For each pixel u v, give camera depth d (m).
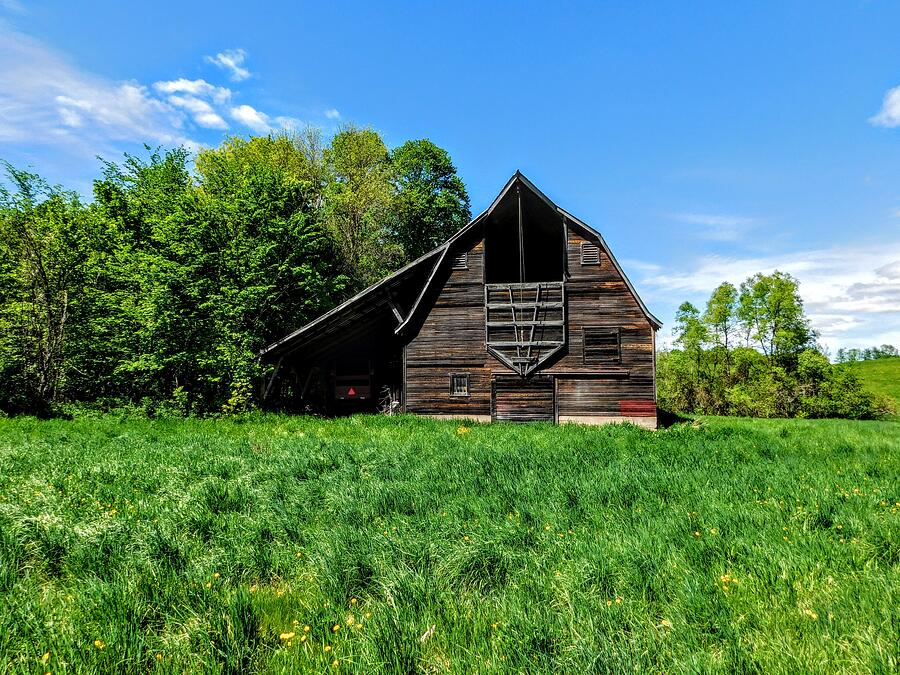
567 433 15.11
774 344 34.56
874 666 3.00
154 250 24.92
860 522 5.55
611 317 20.06
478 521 6.06
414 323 21.50
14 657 3.31
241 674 3.22
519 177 19.95
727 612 3.73
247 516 6.49
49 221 23.41
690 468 9.16
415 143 42.28
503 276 24.91
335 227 36.91
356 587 4.46
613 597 4.12
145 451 11.20
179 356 21.58
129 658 3.25
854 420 27.28
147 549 5.02
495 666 3.08
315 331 23.47
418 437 13.70
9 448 11.54
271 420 18.53
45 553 5.07
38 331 23.17
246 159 36.53
